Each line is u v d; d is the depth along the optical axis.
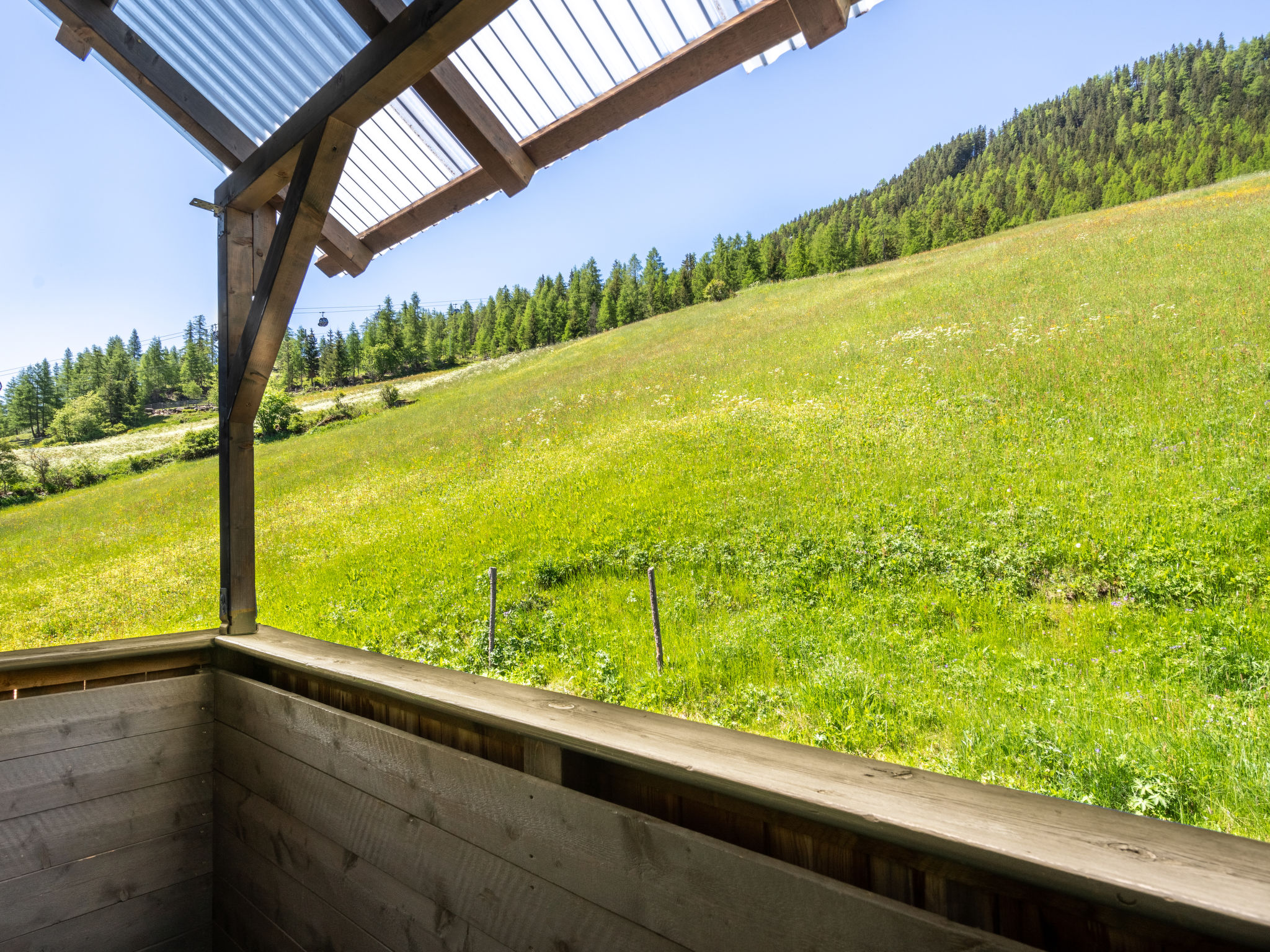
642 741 1.36
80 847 2.61
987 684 5.43
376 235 4.58
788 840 1.13
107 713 2.71
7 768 2.47
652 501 12.14
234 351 3.50
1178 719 4.49
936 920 0.89
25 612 16.38
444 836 1.75
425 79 3.04
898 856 1.00
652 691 6.30
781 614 7.60
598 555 10.54
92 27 3.17
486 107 3.29
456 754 1.72
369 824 2.03
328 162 2.89
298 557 15.71
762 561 9.02
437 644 8.62
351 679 2.12
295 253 3.07
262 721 2.62
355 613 10.83
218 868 2.91
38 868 2.51
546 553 11.27
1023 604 6.80
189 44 3.51
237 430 3.40
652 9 2.79
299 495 22.81
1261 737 4.03
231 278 3.59
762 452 13.17
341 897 2.14
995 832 0.89
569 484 14.78
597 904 1.35
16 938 2.45
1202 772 3.85
